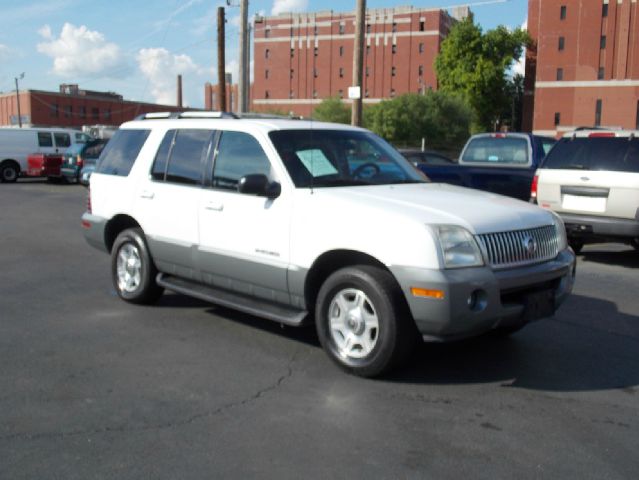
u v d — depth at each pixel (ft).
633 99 238.07
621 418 13.57
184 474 11.09
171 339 18.72
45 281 26.53
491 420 13.39
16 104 267.59
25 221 46.37
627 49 237.66
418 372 16.12
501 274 14.78
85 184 75.77
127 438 12.41
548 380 15.76
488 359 17.21
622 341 19.02
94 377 15.65
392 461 11.60
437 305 14.02
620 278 28.35
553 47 247.91
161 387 15.03
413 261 14.28
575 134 31.27
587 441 12.47
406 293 14.40
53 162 84.02
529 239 15.56
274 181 17.34
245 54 82.64
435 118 226.17
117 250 22.66
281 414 13.57
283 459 11.64
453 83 258.57
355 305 15.57
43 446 12.07
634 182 28.86
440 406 14.08
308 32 329.31
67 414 13.50
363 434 12.66
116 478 10.94
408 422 13.24
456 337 14.55
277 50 336.08
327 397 14.49
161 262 20.94
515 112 292.20
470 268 14.39
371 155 19.22
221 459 11.62
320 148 18.24
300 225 16.43
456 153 198.90
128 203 21.80
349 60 322.75
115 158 23.07
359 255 15.69
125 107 293.02
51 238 38.37
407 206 15.42
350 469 11.30
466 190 18.38
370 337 15.38
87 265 30.12
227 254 18.31
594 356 17.62
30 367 16.31
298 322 16.49
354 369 15.56
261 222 17.37
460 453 11.92
